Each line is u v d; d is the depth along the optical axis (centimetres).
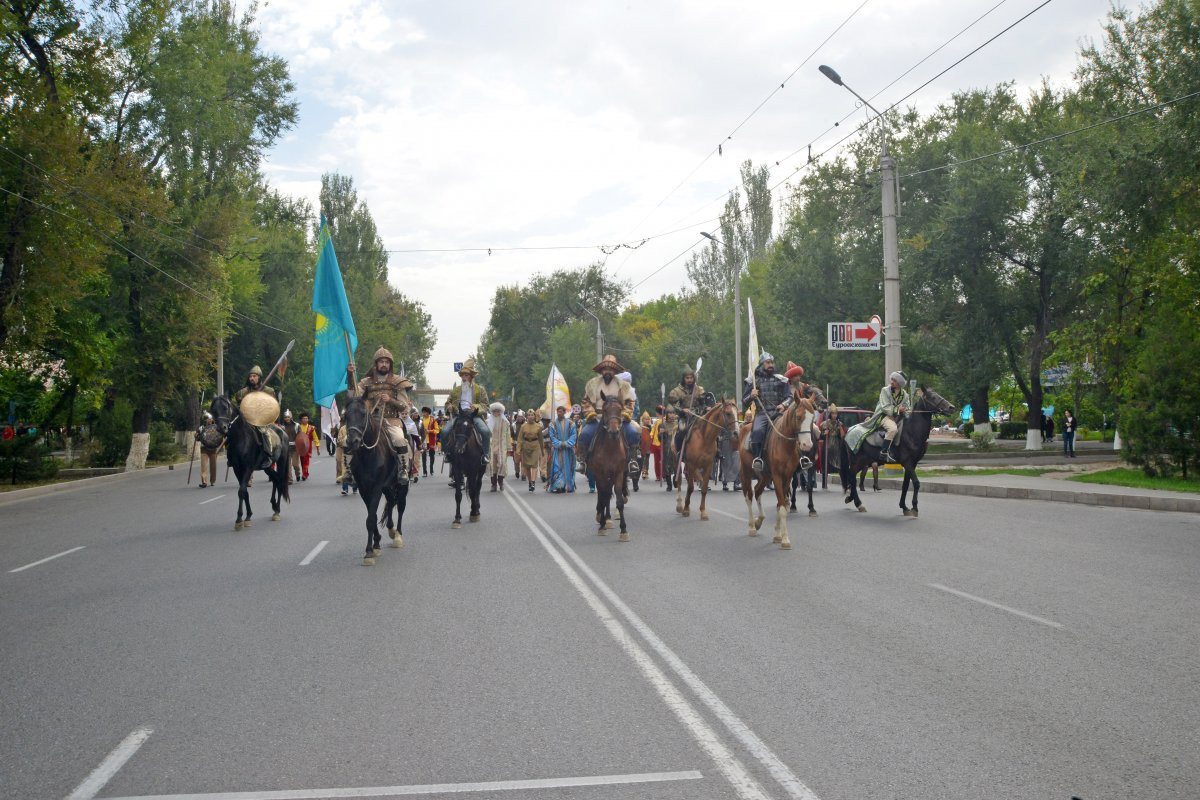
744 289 5691
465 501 2081
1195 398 2092
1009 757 484
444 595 936
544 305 9919
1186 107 2177
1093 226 2842
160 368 3706
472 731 532
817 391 2228
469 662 681
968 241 3794
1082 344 3088
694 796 439
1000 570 1055
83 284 3048
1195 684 611
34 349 3119
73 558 1247
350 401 1155
